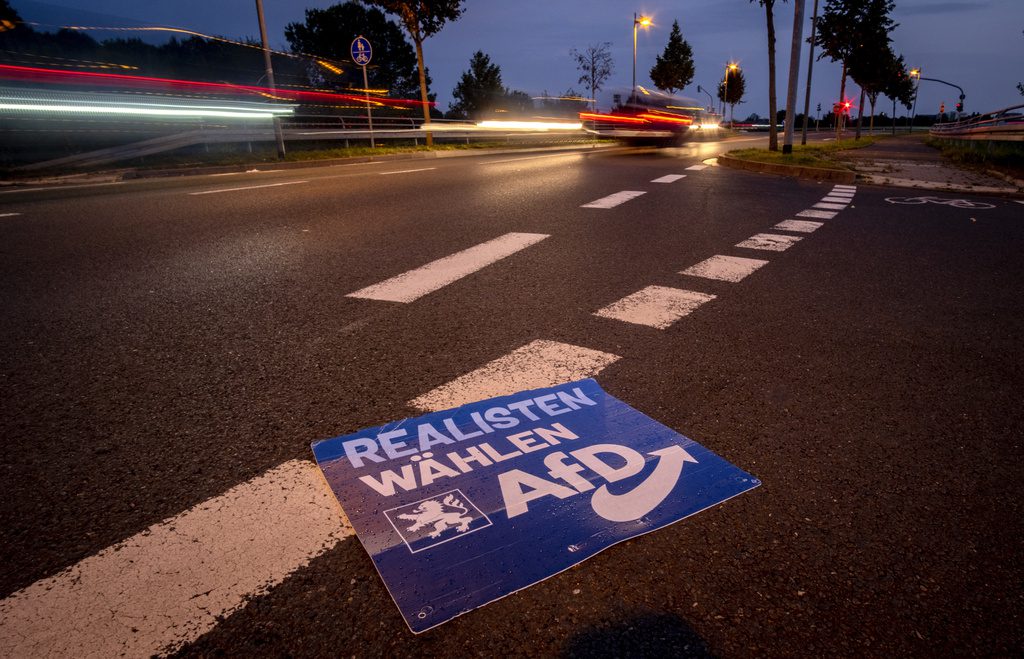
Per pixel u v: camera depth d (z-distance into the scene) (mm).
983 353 2963
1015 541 1665
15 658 1266
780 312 3512
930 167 14117
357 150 18188
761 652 1326
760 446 2109
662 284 4039
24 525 1683
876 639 1361
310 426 2213
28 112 11672
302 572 1521
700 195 8359
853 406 2408
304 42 37344
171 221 6000
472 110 39969
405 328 3199
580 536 1654
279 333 3121
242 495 1812
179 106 13945
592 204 7352
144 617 1381
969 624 1405
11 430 2174
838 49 35719
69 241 5094
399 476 1908
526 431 2184
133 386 2521
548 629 1371
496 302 3631
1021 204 8258
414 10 21000
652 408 2365
